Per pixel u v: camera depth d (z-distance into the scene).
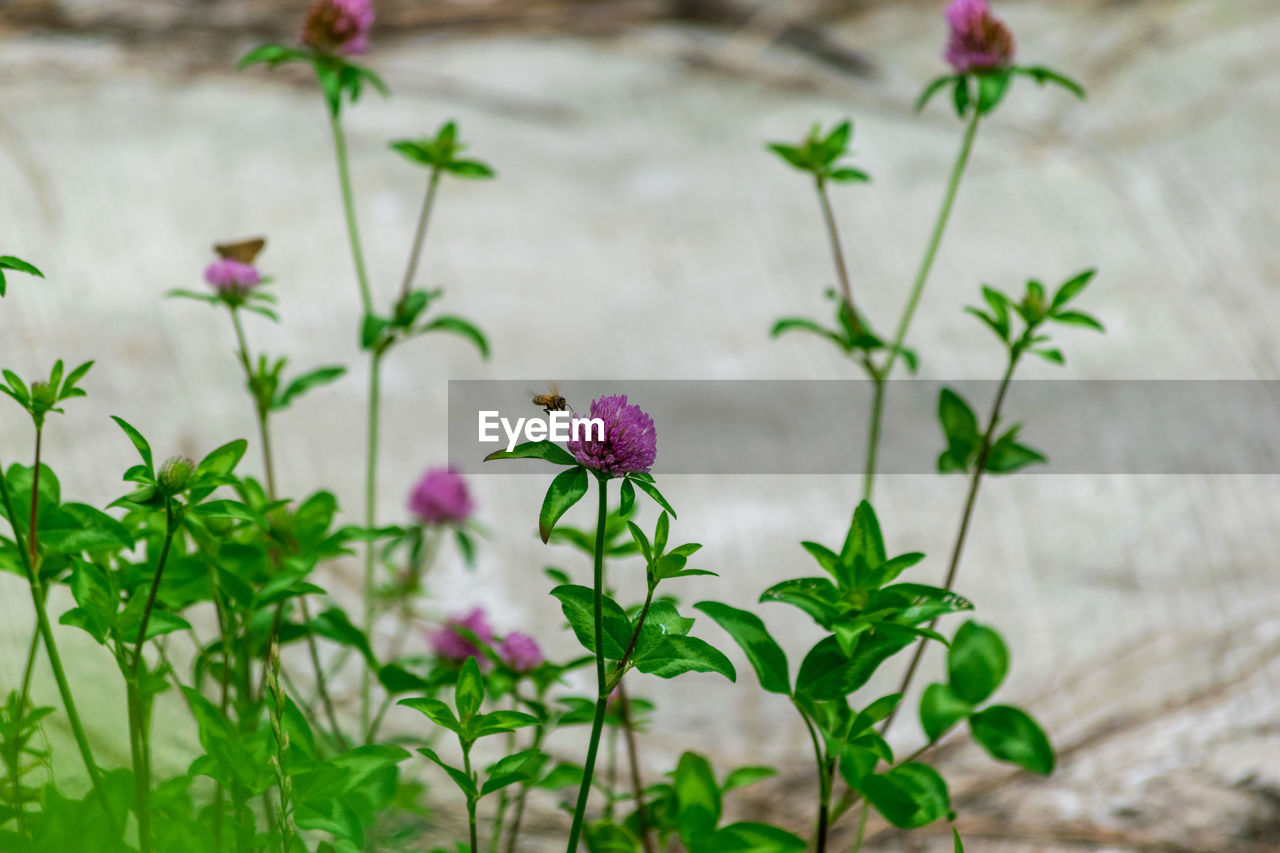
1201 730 1.57
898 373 2.40
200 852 1.26
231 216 2.64
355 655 1.62
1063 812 1.51
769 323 2.57
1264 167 2.95
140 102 3.02
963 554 1.90
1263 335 2.42
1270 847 1.47
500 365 2.37
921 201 2.95
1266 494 1.97
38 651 1.38
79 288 2.25
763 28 3.82
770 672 1.27
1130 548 1.88
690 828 1.30
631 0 3.99
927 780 1.30
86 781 1.30
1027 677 1.66
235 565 1.34
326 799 1.26
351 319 2.41
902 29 3.80
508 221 2.82
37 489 1.26
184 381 2.08
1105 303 2.57
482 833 1.46
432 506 1.59
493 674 1.38
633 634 1.24
